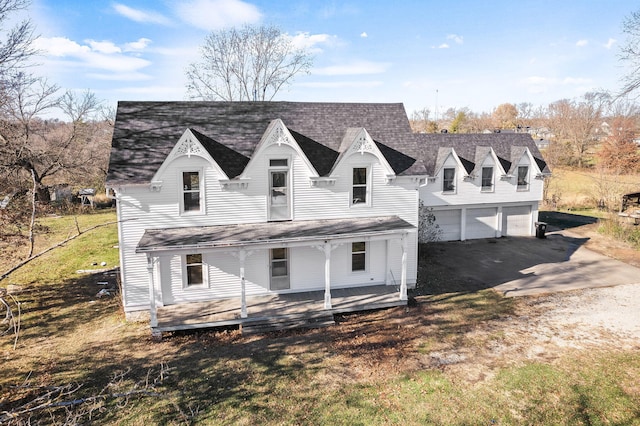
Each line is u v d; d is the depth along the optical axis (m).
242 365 12.93
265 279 17.30
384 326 15.64
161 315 15.39
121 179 15.25
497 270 22.69
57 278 21.14
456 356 13.40
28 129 25.61
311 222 17.39
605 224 31.47
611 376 12.16
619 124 54.19
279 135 16.67
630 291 19.42
